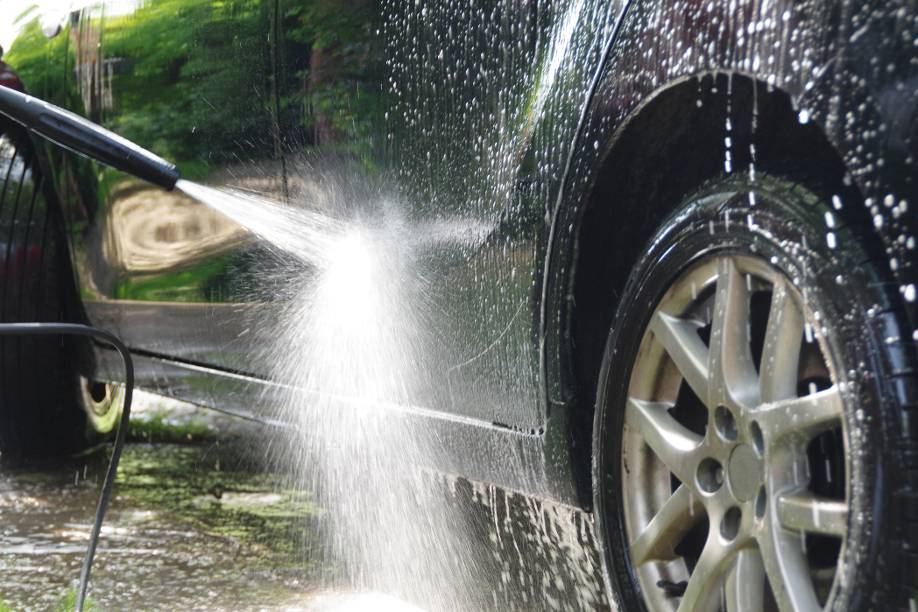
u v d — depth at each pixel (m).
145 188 6.47
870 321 2.77
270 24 5.34
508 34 4.01
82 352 7.68
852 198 2.93
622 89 3.48
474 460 4.43
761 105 3.17
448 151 4.30
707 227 3.33
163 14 6.18
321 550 5.95
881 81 2.64
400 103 4.56
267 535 6.36
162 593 5.39
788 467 3.06
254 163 5.53
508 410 4.14
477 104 4.14
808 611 2.96
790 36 2.86
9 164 7.51
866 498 2.74
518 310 3.98
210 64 5.79
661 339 3.49
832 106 2.74
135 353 6.97
